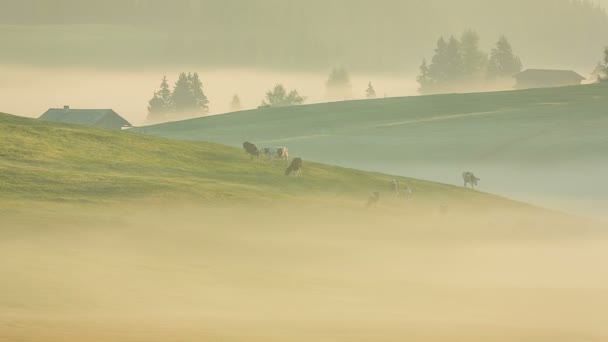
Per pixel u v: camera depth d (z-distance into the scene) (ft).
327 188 266.57
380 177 303.89
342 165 505.25
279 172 284.00
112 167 255.70
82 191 213.46
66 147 271.90
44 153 258.57
